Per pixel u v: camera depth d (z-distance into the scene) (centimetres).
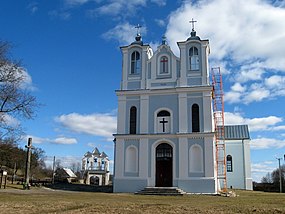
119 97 3947
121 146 3800
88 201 2069
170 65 3931
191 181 3531
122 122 3875
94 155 7425
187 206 1812
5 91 3228
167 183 3644
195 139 3631
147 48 4038
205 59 3844
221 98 4378
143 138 3756
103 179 7206
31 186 4362
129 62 4047
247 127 6116
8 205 1709
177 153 3650
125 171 3731
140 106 3872
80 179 7756
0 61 3203
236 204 2008
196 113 3722
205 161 3544
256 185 7075
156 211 1556
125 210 1580
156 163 3719
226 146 5959
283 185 6856
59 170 10062
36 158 7725
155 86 3900
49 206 1709
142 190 3456
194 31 4038
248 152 5869
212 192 3450
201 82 3784
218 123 4609
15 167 6575
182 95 3788
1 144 3500
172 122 3753
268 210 1634
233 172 5831
